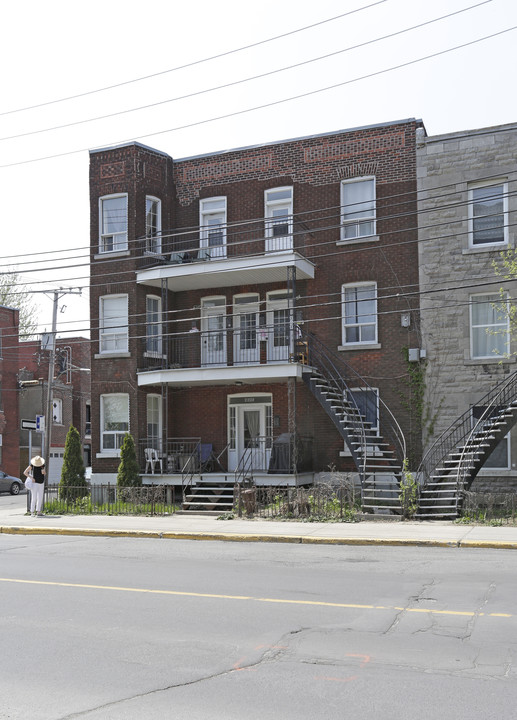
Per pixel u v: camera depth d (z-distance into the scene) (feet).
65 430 172.76
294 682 21.29
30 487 75.82
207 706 19.45
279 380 84.12
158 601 32.37
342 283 83.82
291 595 33.37
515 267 71.51
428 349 79.66
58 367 170.81
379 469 79.00
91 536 60.59
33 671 22.63
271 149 88.48
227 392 88.69
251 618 28.96
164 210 91.50
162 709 19.26
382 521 63.36
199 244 90.74
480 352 78.64
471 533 54.24
